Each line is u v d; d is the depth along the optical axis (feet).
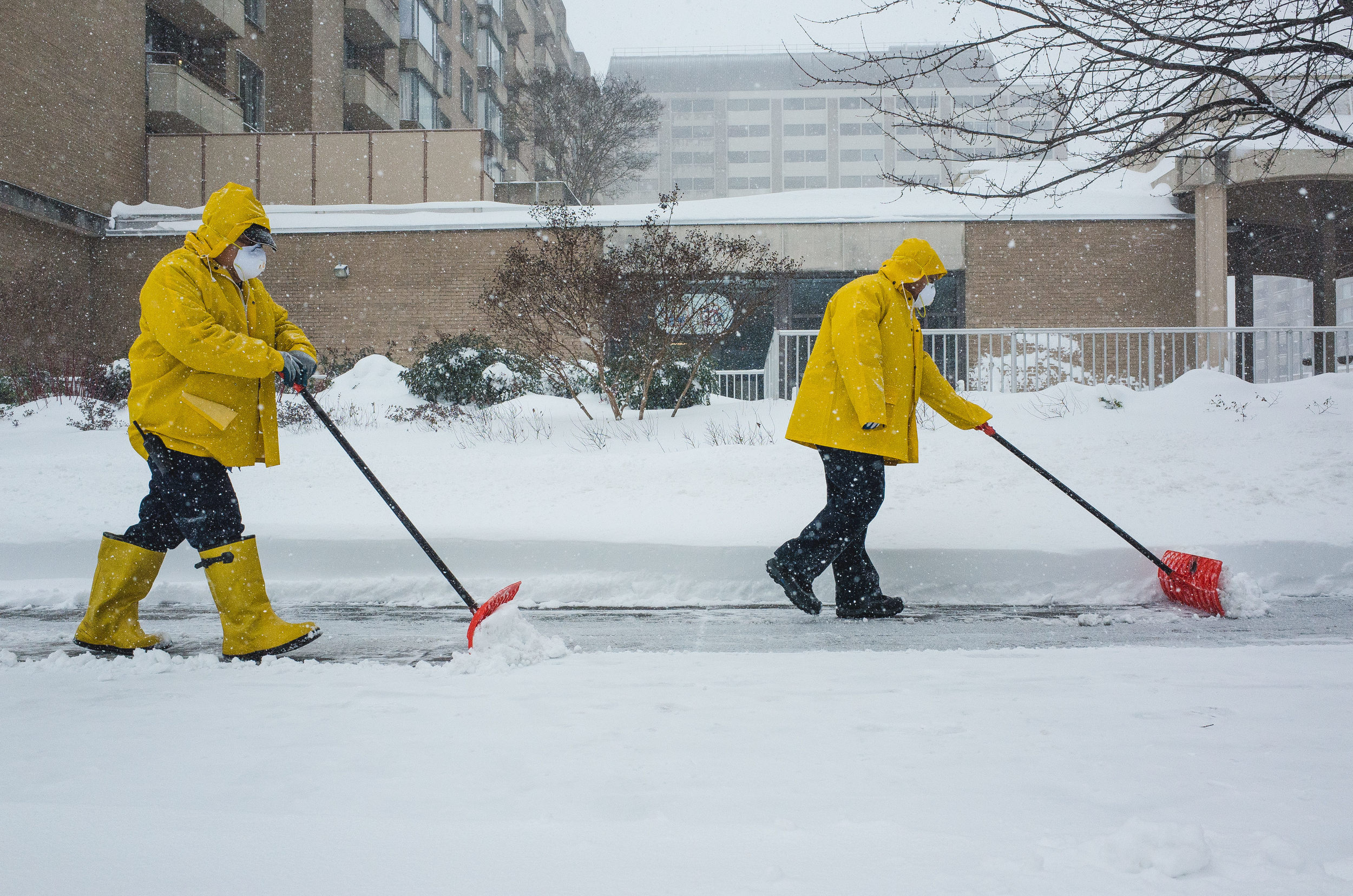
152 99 71.67
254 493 21.72
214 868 4.19
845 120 307.37
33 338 55.88
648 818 4.96
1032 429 27.35
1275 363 41.32
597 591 16.66
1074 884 4.00
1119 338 41.98
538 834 4.67
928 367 15.58
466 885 4.01
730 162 308.40
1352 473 20.42
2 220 58.34
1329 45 22.22
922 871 4.16
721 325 38.99
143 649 11.78
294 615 15.14
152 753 6.28
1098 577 16.52
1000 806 5.11
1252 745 6.39
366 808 5.10
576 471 23.02
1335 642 12.26
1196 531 17.57
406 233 66.03
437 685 8.78
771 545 17.16
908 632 13.28
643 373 38.40
